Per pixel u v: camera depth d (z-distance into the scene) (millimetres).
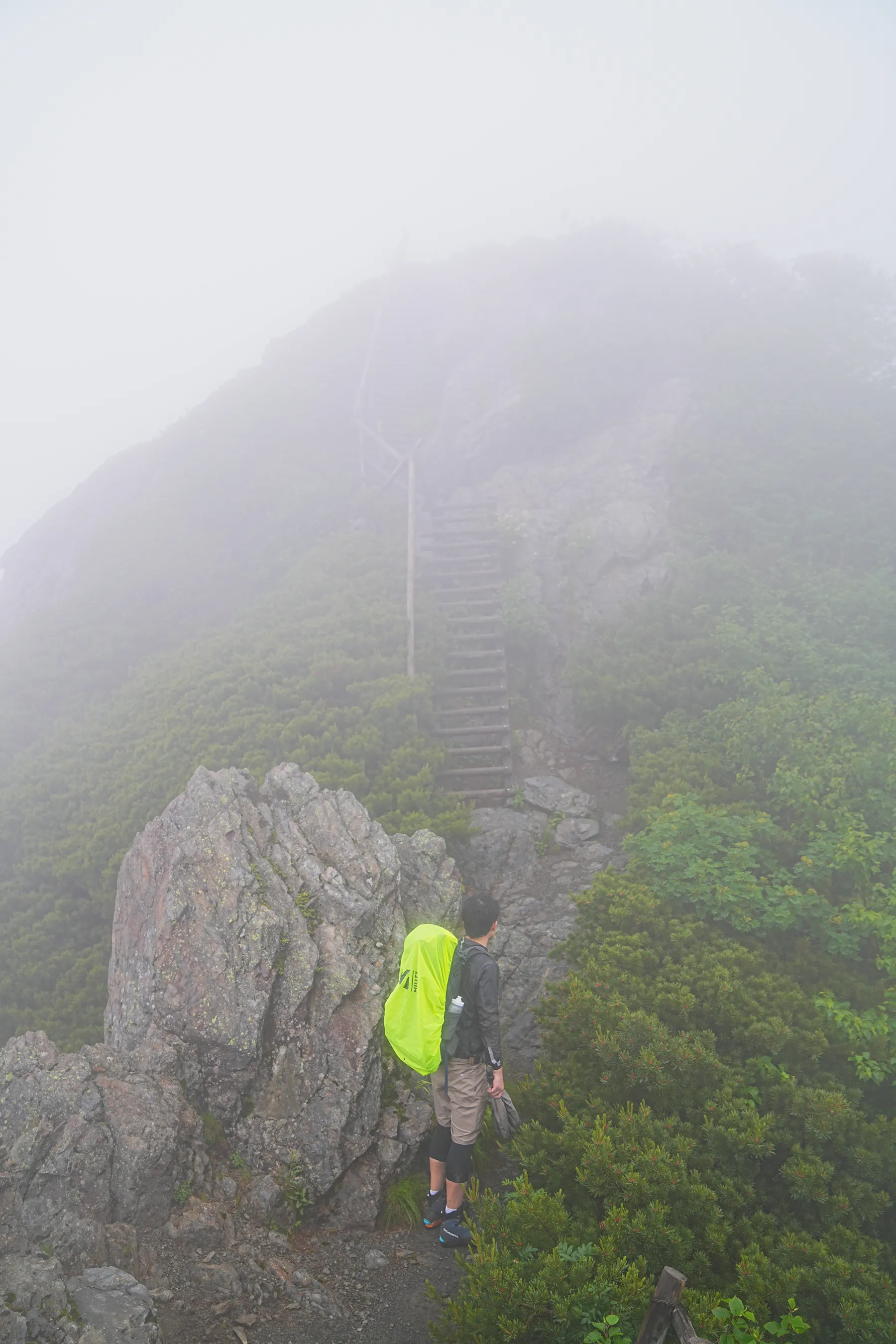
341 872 5957
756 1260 3375
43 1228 3506
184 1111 4328
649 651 11367
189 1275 3580
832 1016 4898
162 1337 3191
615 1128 4113
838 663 9930
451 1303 3234
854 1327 3127
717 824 6883
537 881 8234
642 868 6723
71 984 8062
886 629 10523
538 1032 6215
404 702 10734
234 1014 4664
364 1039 4758
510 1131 3924
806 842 6977
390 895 5965
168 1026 4742
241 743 10234
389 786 9070
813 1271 3377
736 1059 4633
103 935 8820
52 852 10125
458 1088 3939
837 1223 3824
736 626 10602
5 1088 4125
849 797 7105
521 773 10391
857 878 6168
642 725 10039
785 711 8289
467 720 11305
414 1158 4500
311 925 5367
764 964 5508
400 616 13000
